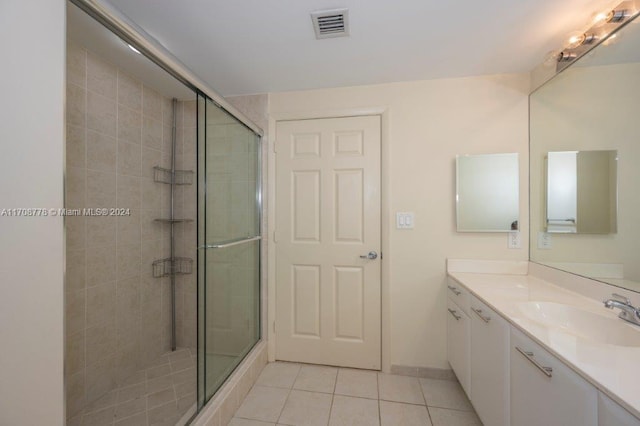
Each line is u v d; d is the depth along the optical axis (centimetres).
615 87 129
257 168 226
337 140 218
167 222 234
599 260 135
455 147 201
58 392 76
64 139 77
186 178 238
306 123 222
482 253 198
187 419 139
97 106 172
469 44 159
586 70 146
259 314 227
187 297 239
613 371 75
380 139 212
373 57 173
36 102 73
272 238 226
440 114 203
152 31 146
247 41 156
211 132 166
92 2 88
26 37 72
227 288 184
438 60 177
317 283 221
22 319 71
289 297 225
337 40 155
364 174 214
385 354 208
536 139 186
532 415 100
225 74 195
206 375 157
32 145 72
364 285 214
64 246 77
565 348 88
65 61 77
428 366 203
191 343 238
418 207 205
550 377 90
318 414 164
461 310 172
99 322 174
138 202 205
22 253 71
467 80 200
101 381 175
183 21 138
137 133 204
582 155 148
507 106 195
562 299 138
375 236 213
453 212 201
